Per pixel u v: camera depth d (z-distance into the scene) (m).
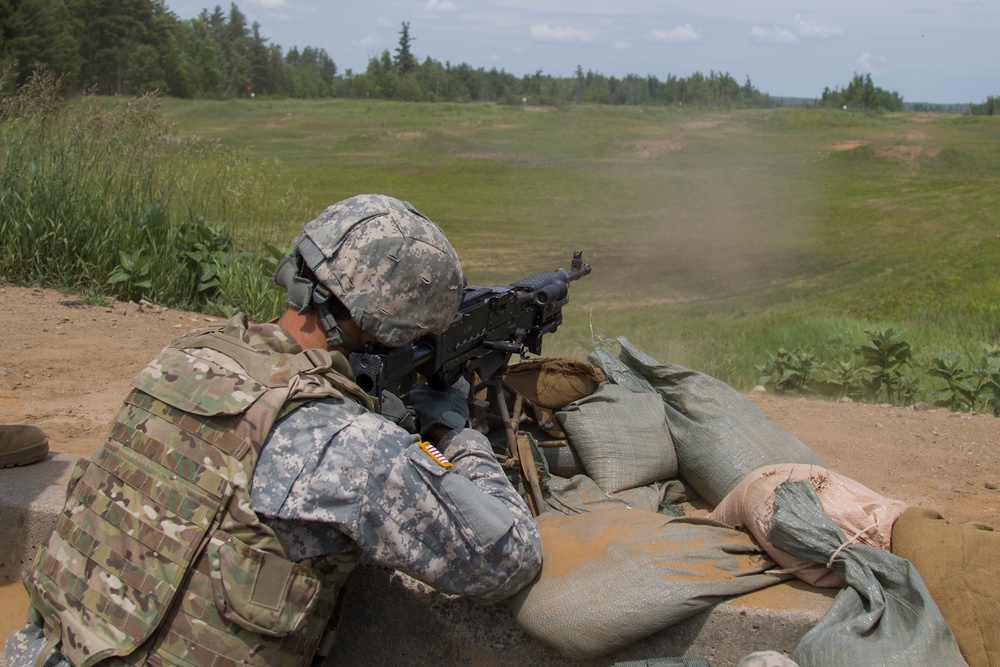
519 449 2.75
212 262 7.65
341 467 1.76
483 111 70.12
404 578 2.33
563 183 32.47
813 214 25.95
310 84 134.75
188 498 1.73
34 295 6.98
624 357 3.34
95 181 7.74
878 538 2.17
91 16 72.81
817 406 5.20
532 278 3.05
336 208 2.01
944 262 18.39
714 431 2.94
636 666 1.94
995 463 4.10
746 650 2.09
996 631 1.92
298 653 1.84
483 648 2.27
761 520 2.24
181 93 88.38
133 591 1.72
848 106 95.62
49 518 2.88
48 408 4.61
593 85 141.00
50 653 1.80
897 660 1.83
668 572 2.12
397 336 1.98
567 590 2.11
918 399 6.20
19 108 7.71
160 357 1.90
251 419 1.75
